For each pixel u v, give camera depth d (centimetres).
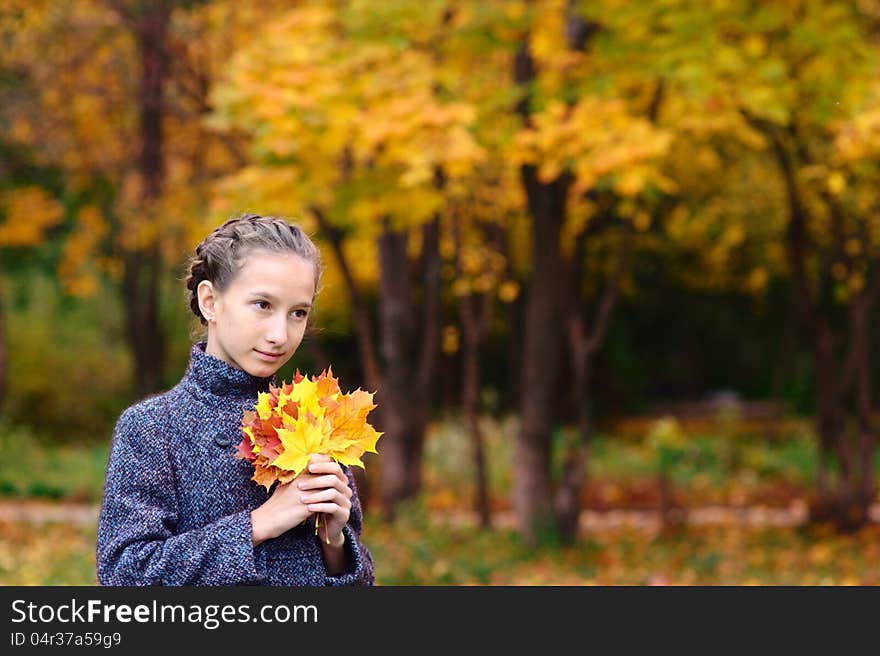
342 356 2273
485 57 1181
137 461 265
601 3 984
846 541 1241
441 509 1580
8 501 1561
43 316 2389
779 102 979
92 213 1728
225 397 273
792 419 2339
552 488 1203
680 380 2669
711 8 966
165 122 1723
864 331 1365
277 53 935
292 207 938
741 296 2536
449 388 2191
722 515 1555
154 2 1439
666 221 1833
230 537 253
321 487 258
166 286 2270
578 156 928
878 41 1202
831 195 1248
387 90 933
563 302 1248
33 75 1588
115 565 257
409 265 1377
